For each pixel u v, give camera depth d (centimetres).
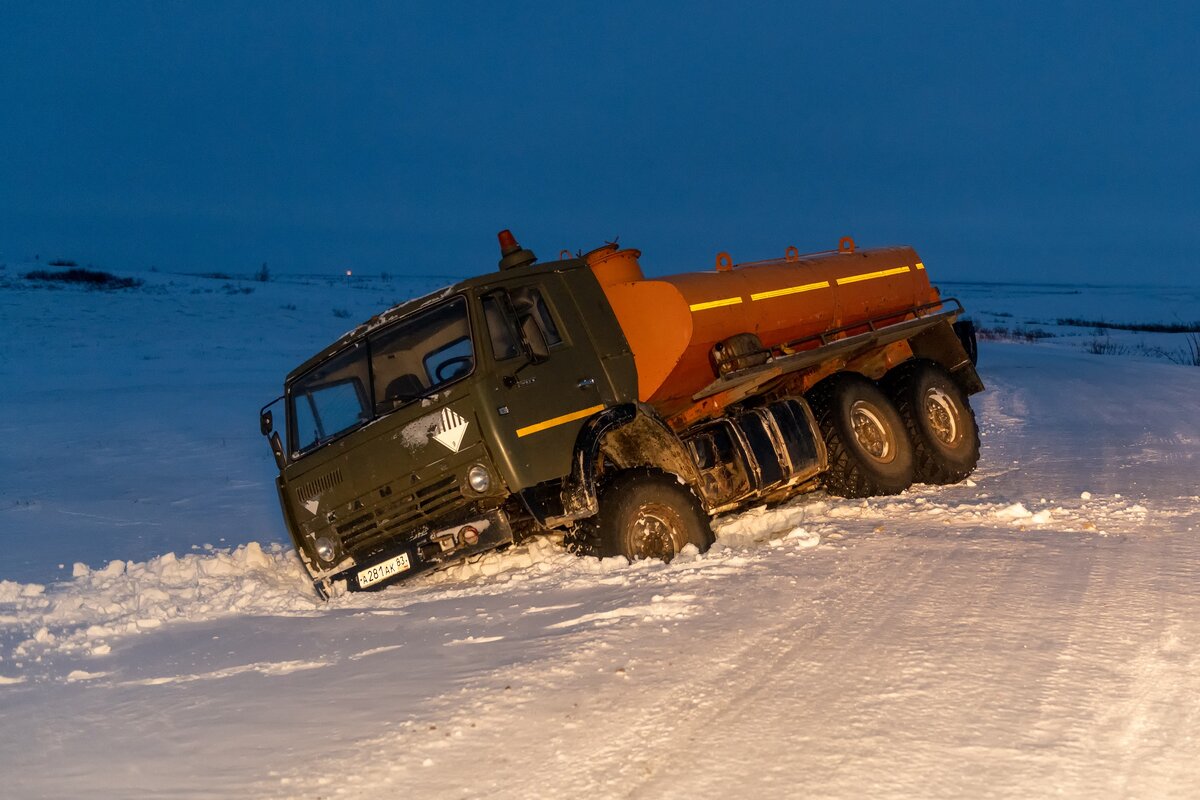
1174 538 808
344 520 850
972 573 711
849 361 1220
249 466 1923
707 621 612
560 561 824
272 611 806
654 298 938
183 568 1022
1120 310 10538
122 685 605
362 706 515
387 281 9369
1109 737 425
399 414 822
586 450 822
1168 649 531
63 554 1220
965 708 460
